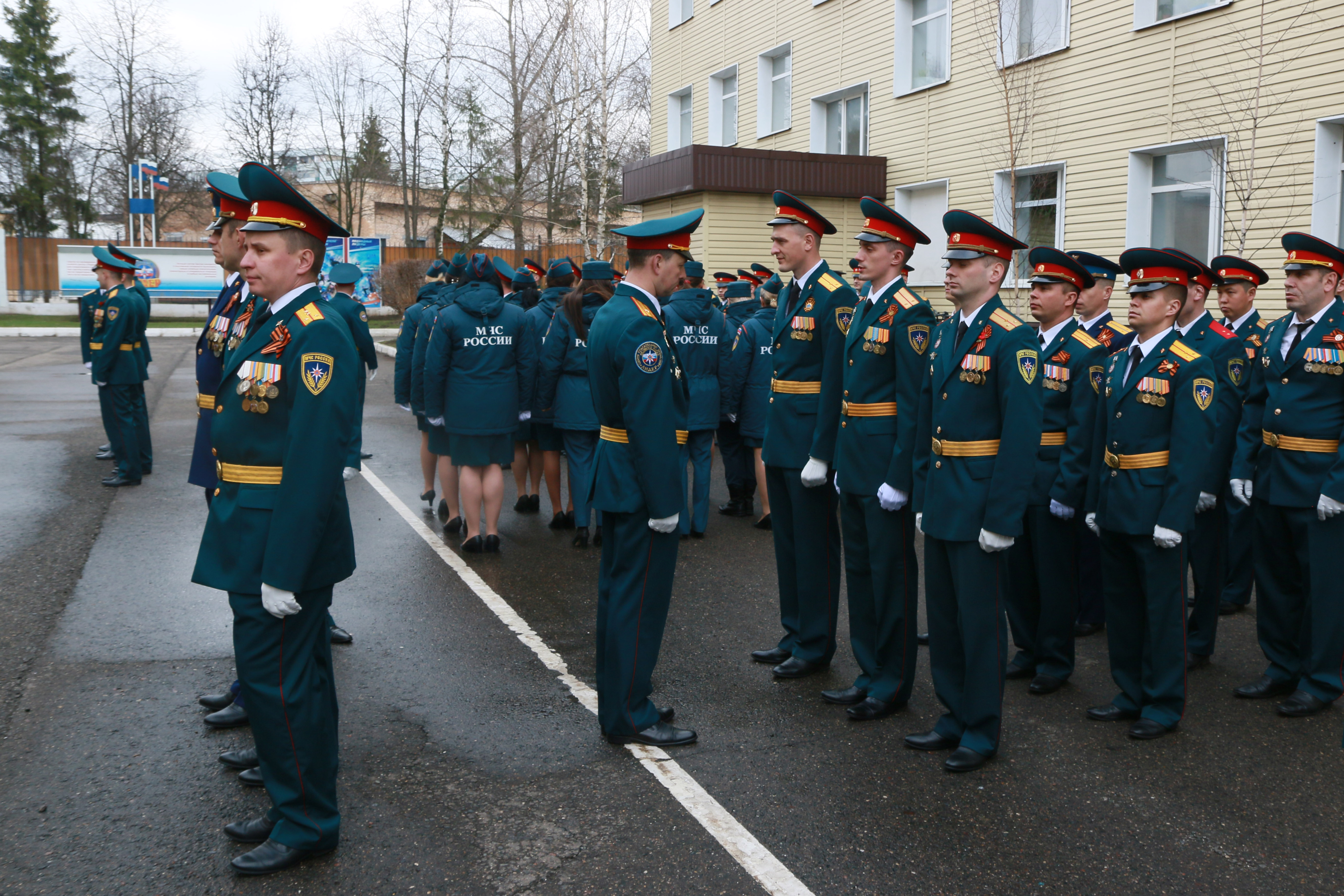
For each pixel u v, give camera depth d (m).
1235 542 5.75
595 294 6.82
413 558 6.61
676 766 3.71
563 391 6.88
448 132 30.30
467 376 6.57
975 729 3.78
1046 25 11.98
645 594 3.88
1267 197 9.53
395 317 33.50
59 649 4.77
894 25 14.40
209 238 4.19
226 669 4.57
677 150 14.86
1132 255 4.20
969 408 3.77
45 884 2.89
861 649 4.44
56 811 3.31
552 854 3.09
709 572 6.43
